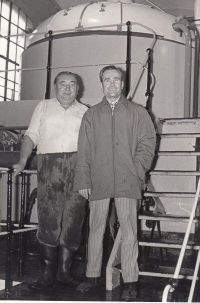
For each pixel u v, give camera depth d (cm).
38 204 321
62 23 621
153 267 339
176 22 620
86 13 613
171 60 600
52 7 1270
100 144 303
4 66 1267
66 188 316
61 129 319
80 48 591
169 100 594
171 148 459
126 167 298
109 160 300
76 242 324
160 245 329
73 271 375
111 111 306
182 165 458
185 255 425
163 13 649
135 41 584
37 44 634
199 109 656
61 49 602
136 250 300
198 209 402
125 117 303
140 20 602
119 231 329
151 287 321
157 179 464
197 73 611
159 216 343
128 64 462
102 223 306
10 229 313
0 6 1218
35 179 596
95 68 583
